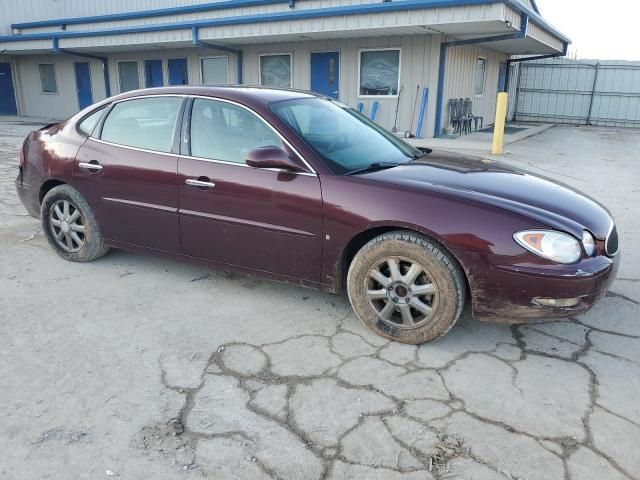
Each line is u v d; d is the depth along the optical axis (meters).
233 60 17.03
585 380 2.90
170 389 2.78
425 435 2.44
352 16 12.53
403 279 3.14
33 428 2.46
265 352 3.15
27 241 5.11
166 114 3.93
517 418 2.56
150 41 16.27
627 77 20.00
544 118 21.67
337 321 3.54
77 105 21.48
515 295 2.91
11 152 11.38
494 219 2.92
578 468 2.24
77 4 23.20
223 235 3.68
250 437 2.42
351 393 2.75
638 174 9.34
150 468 2.23
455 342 3.29
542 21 13.84
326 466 2.25
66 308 3.69
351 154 3.58
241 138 3.60
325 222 3.27
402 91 14.38
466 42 13.38
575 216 3.06
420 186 3.14
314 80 15.66
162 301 3.82
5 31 21.73
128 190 4.02
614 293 4.07
